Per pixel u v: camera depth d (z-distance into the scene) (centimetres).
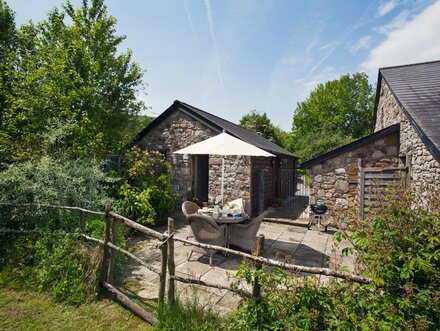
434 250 191
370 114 3034
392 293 191
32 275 358
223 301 325
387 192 255
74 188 487
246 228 471
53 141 570
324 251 532
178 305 276
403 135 633
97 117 787
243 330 230
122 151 848
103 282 339
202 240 437
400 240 197
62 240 379
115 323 282
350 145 704
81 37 814
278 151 1116
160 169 850
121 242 444
